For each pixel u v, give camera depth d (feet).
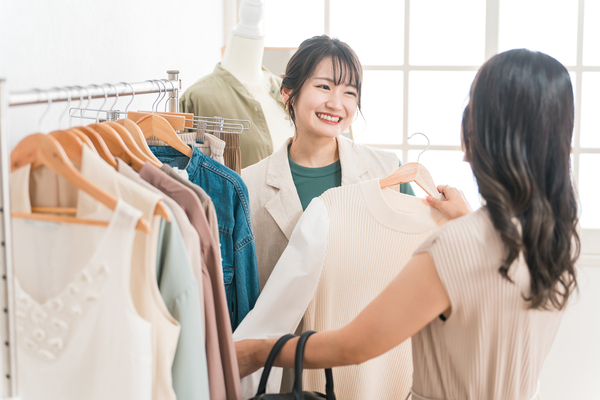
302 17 9.93
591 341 8.99
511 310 2.73
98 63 5.51
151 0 6.91
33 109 4.30
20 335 2.91
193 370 2.99
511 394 2.87
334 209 4.29
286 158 5.00
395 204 4.36
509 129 2.64
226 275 4.40
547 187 2.67
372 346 2.92
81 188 2.75
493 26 9.39
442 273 2.67
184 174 4.21
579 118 9.48
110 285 2.71
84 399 2.85
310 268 4.04
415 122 9.87
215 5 9.93
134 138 3.68
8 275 2.49
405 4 9.55
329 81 4.63
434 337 3.04
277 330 3.96
